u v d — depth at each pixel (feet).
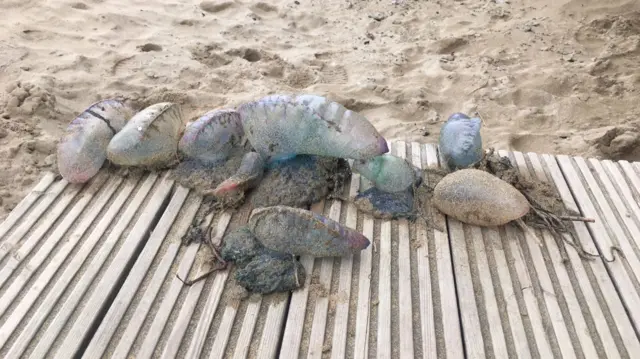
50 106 2.37
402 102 2.69
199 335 1.26
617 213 1.64
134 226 1.55
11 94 2.37
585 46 3.13
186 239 1.51
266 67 2.88
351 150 1.56
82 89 2.55
